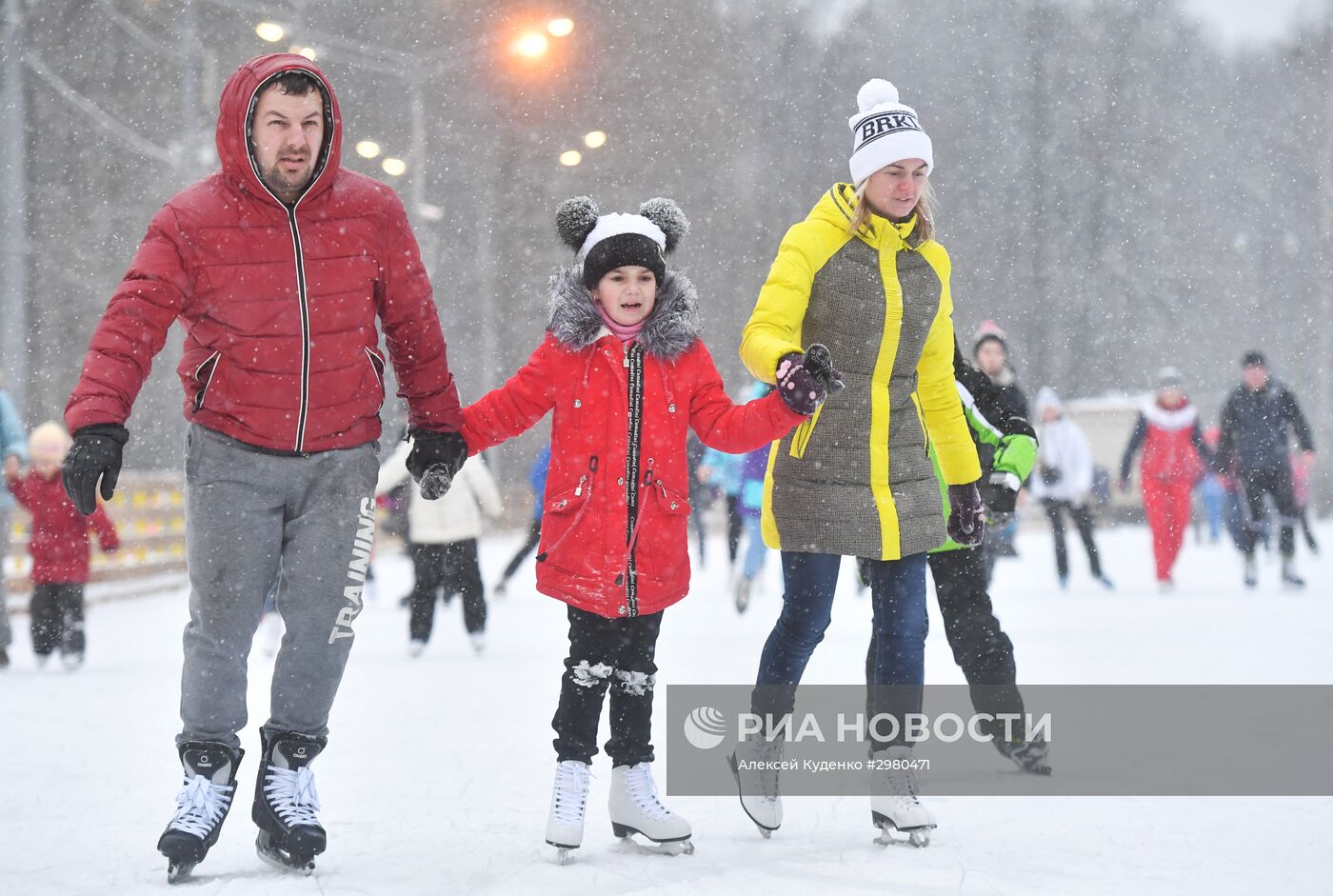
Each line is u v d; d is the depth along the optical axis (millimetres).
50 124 50188
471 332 59938
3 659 16484
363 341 6371
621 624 6602
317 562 6297
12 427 16500
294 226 6211
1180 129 79438
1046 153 75812
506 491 50125
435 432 6691
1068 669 12930
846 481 6922
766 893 5617
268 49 50406
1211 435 40812
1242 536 23453
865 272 6977
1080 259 75938
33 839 6910
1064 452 23250
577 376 6633
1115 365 76125
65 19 50281
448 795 7980
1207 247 80000
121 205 50594
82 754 9680
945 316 7289
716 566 32938
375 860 6383
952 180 75500
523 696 12461
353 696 12531
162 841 5902
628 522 6520
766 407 6457
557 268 6887
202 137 39469
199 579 6199
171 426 45219
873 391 7012
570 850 6488
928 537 6988
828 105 70500
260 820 6246
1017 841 6613
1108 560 31922
